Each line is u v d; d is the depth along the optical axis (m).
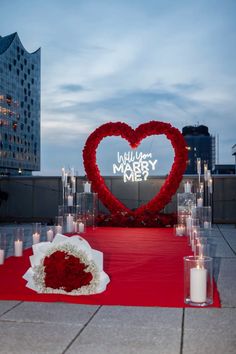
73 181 18.05
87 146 18.70
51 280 6.52
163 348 4.44
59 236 6.84
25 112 158.12
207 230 15.21
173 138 18.25
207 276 6.15
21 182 21.52
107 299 6.30
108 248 11.53
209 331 4.96
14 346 4.51
